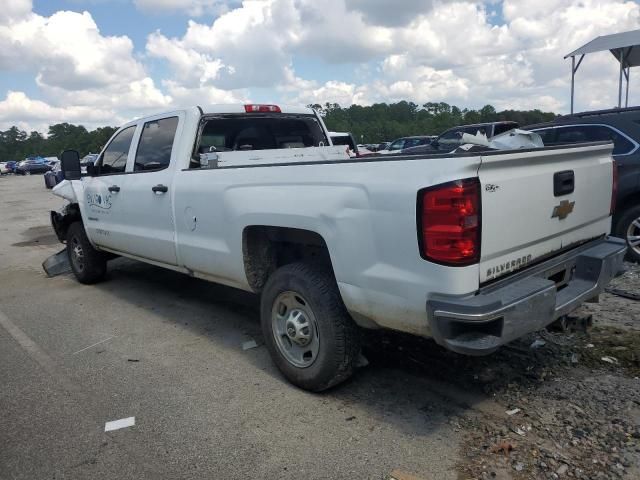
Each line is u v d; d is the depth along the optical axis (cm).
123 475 298
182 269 504
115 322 559
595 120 669
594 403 339
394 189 296
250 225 395
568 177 345
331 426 335
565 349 416
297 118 580
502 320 278
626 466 278
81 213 669
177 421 351
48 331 542
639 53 1253
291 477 289
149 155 542
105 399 386
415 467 290
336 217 328
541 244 333
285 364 389
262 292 397
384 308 314
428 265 287
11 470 307
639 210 636
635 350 406
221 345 480
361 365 371
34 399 391
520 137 411
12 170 6156
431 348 438
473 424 327
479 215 279
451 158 278
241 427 340
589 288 351
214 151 496
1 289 733
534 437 308
